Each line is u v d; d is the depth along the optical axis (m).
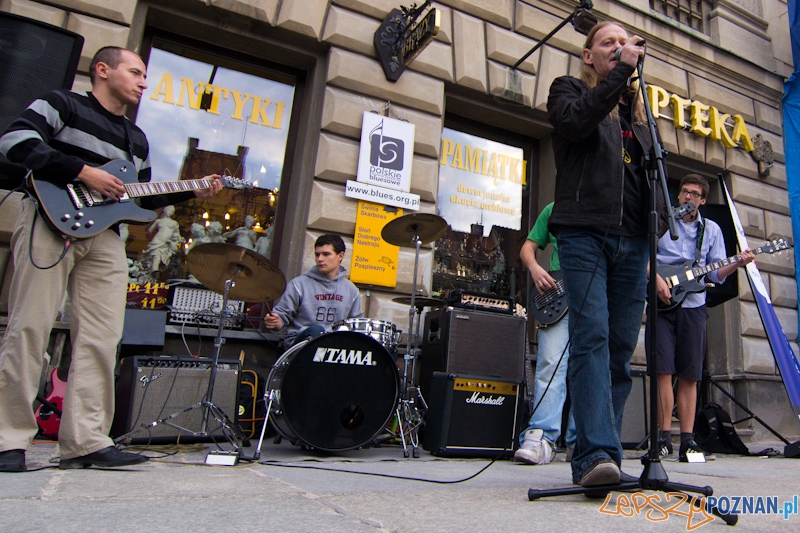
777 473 3.33
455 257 5.68
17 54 3.17
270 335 4.25
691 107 6.75
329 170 4.79
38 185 2.21
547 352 3.62
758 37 7.77
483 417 3.61
